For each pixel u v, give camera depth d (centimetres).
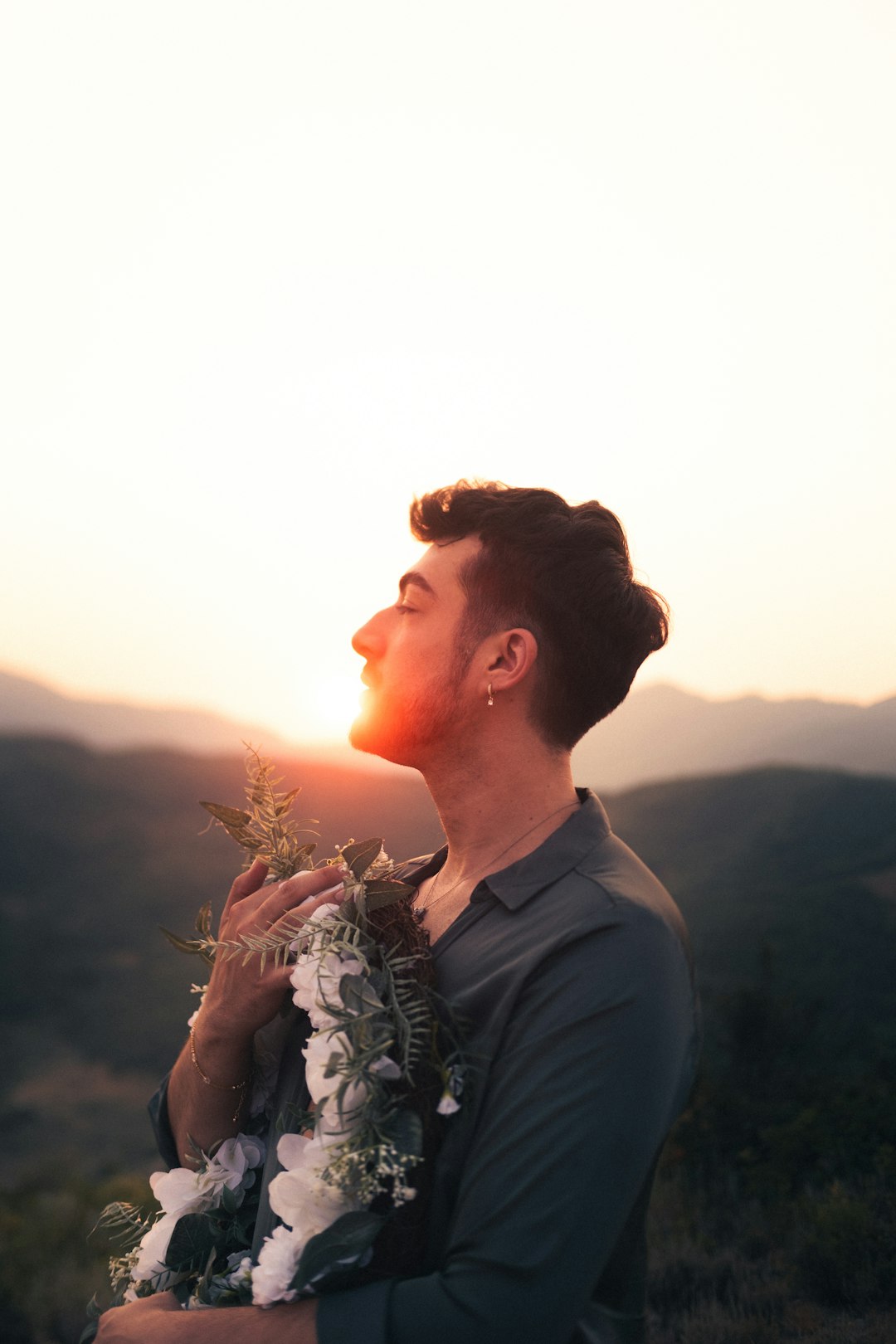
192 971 2927
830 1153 282
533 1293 106
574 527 150
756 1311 227
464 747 151
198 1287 142
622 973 118
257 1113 161
